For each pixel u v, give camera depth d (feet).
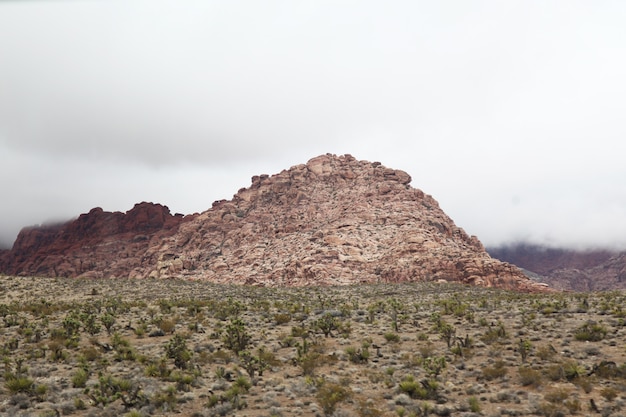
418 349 101.91
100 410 63.62
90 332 122.72
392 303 172.14
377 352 97.86
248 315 157.79
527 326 121.08
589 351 91.76
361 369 86.43
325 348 102.42
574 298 192.34
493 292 238.89
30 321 147.02
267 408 64.90
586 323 114.32
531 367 82.64
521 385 74.02
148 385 74.28
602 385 71.46
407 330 125.70
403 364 88.07
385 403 66.80
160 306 177.78
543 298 195.21
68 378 79.92
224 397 67.92
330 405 62.28
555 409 59.88
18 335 122.21
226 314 152.05
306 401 67.31
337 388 69.21
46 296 225.35
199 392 72.49
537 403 63.00
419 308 173.99
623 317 126.93
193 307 163.63
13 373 80.53
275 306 181.57
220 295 236.63
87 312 158.92
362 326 133.80
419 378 79.00
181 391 72.23
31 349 101.35
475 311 158.92
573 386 71.82
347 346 106.42
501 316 143.02
